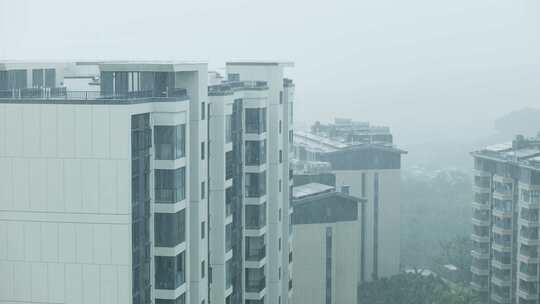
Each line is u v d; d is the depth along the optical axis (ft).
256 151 268.82
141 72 201.57
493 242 500.33
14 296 190.19
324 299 417.49
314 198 413.80
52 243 187.52
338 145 601.62
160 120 194.29
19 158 186.70
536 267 463.83
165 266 197.57
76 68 286.46
